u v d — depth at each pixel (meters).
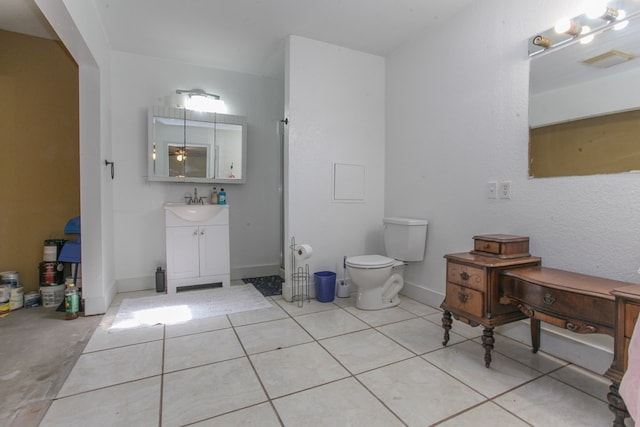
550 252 1.75
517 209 1.92
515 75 1.92
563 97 1.68
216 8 2.29
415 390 1.42
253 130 3.54
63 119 2.84
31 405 1.32
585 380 1.51
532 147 1.84
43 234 2.79
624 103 1.45
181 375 1.55
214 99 3.31
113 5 2.25
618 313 1.10
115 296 2.84
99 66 2.38
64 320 2.27
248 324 2.20
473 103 2.20
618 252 1.48
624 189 1.46
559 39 1.69
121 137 2.97
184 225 2.92
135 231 3.04
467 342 1.92
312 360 1.70
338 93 2.90
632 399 0.89
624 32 1.45
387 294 2.57
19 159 2.73
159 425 1.20
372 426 1.19
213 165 3.29
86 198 2.35
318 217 2.85
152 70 3.08
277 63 3.24
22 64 2.73
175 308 2.52
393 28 2.56
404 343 1.91
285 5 2.26
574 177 1.64
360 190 3.03
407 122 2.83
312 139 2.80
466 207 2.26
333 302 2.71
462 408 1.30
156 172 3.07
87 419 1.23
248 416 1.25
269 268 3.64
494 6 2.05
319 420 1.23
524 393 1.40
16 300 2.52
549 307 1.38
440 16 2.37
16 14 2.45
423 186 2.65
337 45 2.87
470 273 1.70
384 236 2.90
